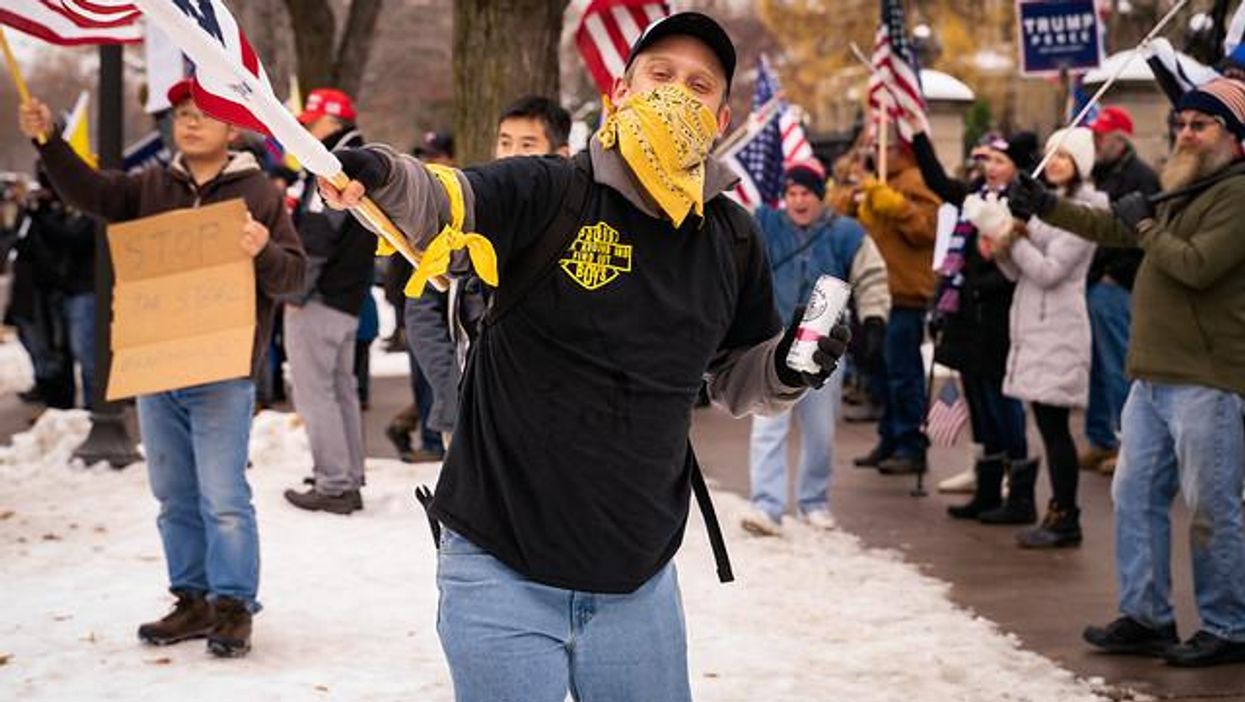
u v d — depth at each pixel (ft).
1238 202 18.66
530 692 10.48
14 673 18.20
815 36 110.83
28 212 43.60
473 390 10.77
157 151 42.06
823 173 28.71
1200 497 19.30
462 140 33.68
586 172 10.53
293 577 23.02
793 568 24.79
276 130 8.78
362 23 62.34
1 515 27.09
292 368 27.61
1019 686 18.70
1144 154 48.70
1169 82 23.34
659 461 10.64
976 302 28.68
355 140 28.02
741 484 32.78
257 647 19.43
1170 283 19.30
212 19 11.01
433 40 116.88
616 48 27.96
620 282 10.46
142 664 18.63
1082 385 26.45
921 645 20.38
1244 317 18.97
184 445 19.33
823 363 11.17
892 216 33.68
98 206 19.29
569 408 10.43
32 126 18.66
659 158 10.25
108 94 33.63
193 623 19.61
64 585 22.38
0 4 14.66
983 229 22.91
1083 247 26.35
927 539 27.66
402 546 25.26
